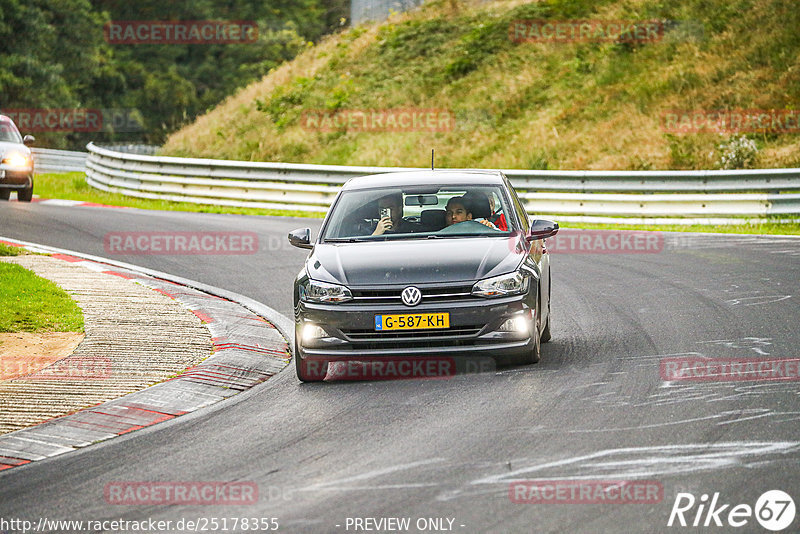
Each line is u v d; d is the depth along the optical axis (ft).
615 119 348.79
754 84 343.46
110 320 127.75
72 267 170.60
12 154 275.80
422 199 111.65
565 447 72.59
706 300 136.26
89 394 94.53
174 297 147.74
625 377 94.02
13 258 177.17
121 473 71.82
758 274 157.38
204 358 109.40
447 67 422.41
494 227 108.27
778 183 232.73
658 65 377.91
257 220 251.39
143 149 441.27
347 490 65.46
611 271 168.45
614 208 245.45
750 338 110.01
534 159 336.08
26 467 74.59
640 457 69.46
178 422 86.53
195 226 235.40
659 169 307.37
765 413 79.15
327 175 279.49
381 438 77.46
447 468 69.05
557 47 417.28
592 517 58.70
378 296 96.58
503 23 446.60
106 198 310.24
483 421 80.74
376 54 457.68
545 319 109.70
